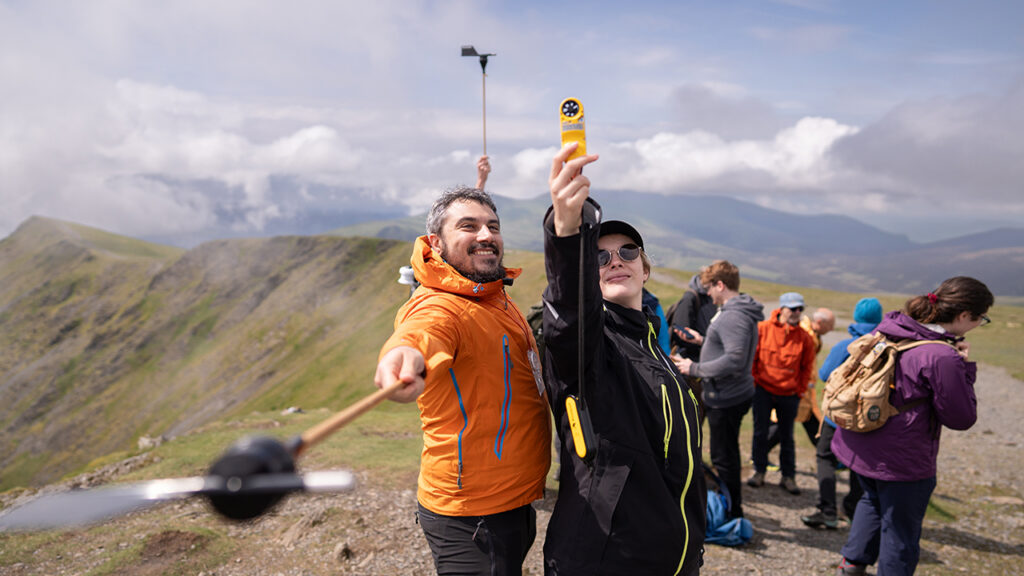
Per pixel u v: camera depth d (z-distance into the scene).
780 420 7.26
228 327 154.25
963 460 9.08
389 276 148.38
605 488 2.49
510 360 2.63
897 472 4.18
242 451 0.96
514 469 2.62
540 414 2.76
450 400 2.54
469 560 2.60
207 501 0.94
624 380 2.60
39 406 147.62
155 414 132.50
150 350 156.38
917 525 4.22
